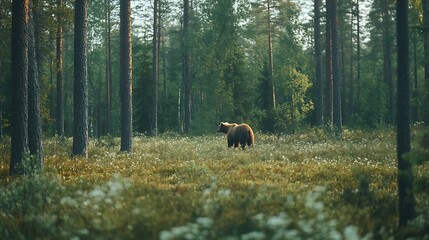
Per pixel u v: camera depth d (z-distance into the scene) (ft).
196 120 147.02
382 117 195.00
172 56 232.94
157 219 25.11
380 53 238.07
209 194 32.07
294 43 153.48
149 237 22.76
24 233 26.07
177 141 102.37
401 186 28.48
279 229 21.36
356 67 247.09
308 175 46.96
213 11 144.25
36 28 90.33
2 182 44.16
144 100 183.32
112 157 66.49
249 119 145.48
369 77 193.26
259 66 198.49
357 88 212.64
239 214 25.98
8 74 135.54
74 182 43.16
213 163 57.62
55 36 97.81
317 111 121.29
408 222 27.04
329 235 21.34
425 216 28.43
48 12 89.81
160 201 30.12
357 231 24.71
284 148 78.79
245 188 37.60
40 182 36.29
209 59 145.18
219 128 93.25
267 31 163.12
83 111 69.51
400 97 28.68
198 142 99.71
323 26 198.08
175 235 20.51
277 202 30.68
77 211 28.55
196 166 50.29
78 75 69.31
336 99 112.16
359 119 169.17
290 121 135.64
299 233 22.04
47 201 33.32
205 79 151.12
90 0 175.32
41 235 25.29
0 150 73.56
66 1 107.55
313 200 27.53
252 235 20.15
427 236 25.07
